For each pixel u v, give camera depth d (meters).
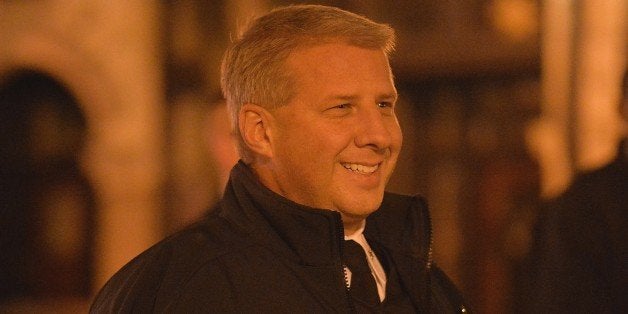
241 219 5.91
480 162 26.33
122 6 24.38
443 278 7.00
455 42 25.88
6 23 24.75
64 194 25.69
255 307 5.51
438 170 26.72
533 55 25.11
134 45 24.31
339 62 5.82
